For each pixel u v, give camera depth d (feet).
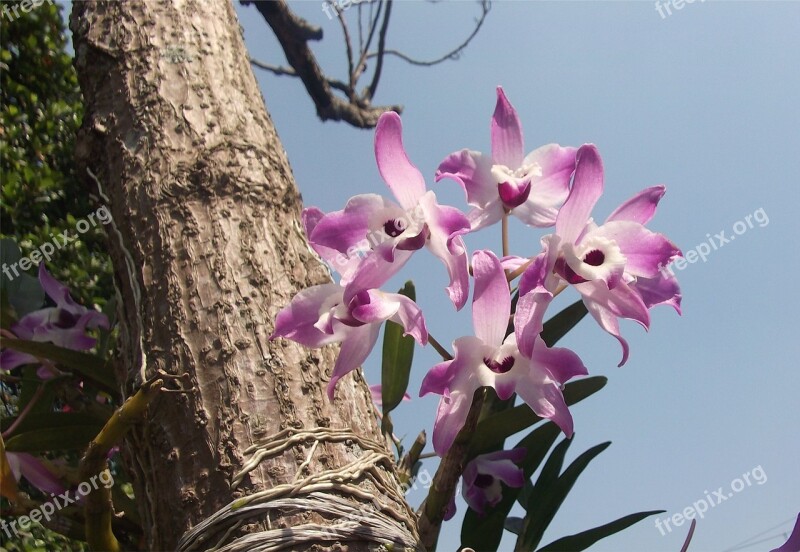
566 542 1.61
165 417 1.41
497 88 1.45
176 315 1.47
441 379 1.28
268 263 1.53
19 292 1.90
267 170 1.64
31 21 3.60
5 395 2.36
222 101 1.70
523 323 1.27
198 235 1.53
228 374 1.41
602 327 1.32
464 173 1.42
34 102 3.55
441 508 1.35
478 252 1.30
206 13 1.83
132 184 1.61
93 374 1.79
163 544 1.37
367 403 1.49
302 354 1.45
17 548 2.52
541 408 1.29
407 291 1.60
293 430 1.37
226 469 1.35
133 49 1.76
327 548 1.28
